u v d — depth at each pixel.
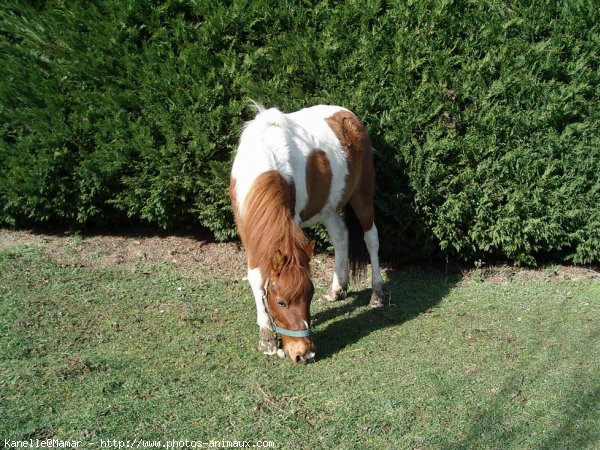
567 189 6.53
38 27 6.96
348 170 5.71
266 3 6.64
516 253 6.84
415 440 3.87
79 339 5.07
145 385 4.41
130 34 6.84
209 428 3.95
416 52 6.52
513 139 6.57
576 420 4.10
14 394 4.20
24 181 6.80
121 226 7.52
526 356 4.96
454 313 5.88
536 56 6.53
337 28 6.57
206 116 6.64
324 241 7.04
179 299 5.95
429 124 6.59
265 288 4.53
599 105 6.50
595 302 6.11
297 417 4.09
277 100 6.61
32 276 6.15
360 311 5.94
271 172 4.70
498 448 3.81
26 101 6.88
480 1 6.54
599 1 6.44
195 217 7.20
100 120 6.85
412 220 6.70
